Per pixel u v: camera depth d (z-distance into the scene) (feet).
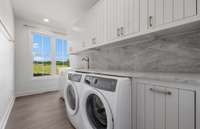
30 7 9.12
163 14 3.54
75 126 5.77
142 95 3.24
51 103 9.75
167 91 2.72
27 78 12.25
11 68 9.02
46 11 9.75
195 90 2.30
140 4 4.24
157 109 2.90
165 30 3.76
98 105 4.57
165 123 2.75
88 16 7.80
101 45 6.60
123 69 6.67
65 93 6.79
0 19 5.22
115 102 3.35
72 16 10.67
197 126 2.26
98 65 8.82
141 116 3.26
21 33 11.81
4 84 6.44
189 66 4.04
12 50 9.57
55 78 14.25
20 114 7.60
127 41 5.63
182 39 4.21
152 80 3.01
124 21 4.91
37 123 6.48
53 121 6.72
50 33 13.64
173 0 3.30
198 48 3.84
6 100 6.93
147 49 5.38
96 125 4.57
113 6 5.52
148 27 3.96
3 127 5.93
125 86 3.41
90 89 4.41
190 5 2.96
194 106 2.31
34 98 11.13
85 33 8.23
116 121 3.31
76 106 5.43
